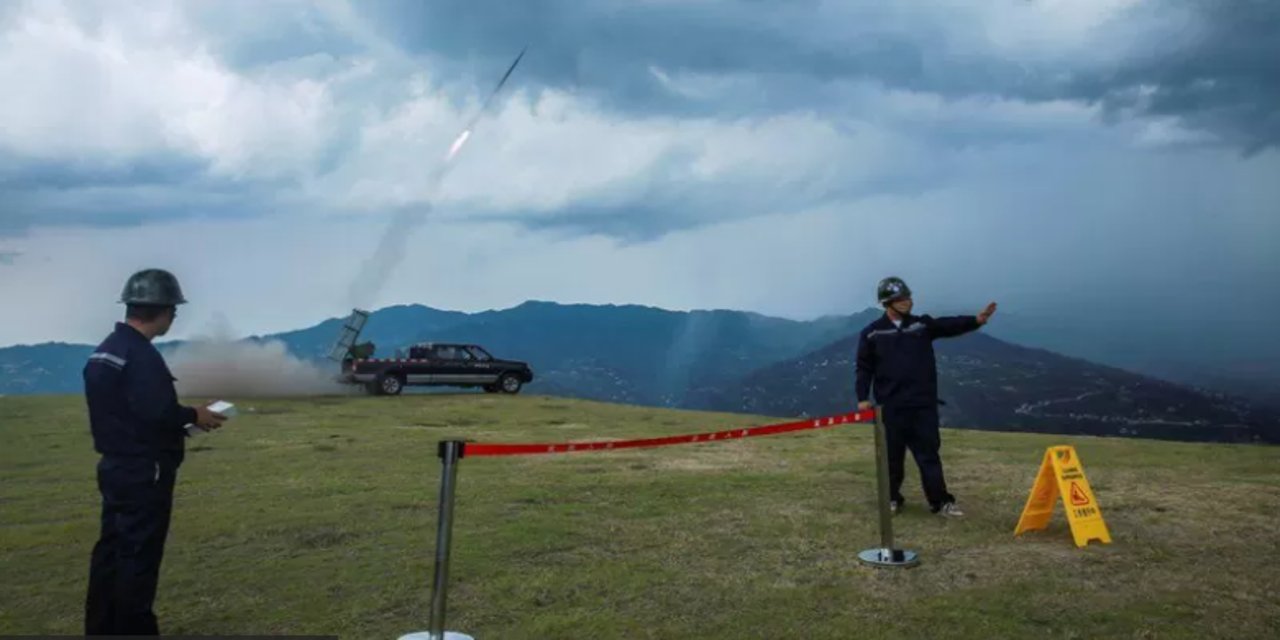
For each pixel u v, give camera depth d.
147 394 4.21
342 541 6.78
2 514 7.99
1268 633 4.59
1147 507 7.83
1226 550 6.32
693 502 8.23
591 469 10.48
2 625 4.84
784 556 6.21
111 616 4.31
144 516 4.27
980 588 5.40
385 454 12.10
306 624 4.85
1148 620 4.79
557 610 5.06
